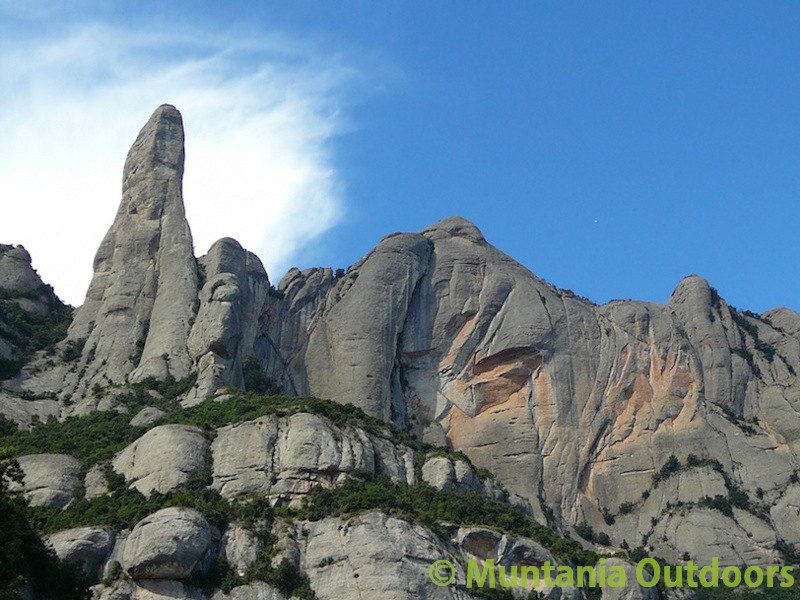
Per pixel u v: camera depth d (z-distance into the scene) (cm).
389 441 16175
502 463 18700
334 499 14625
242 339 18375
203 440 15300
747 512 18175
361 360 18838
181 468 14862
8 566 11256
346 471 15112
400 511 14375
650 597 15125
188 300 18375
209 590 13625
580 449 18988
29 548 13075
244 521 14262
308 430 15288
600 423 19250
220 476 14950
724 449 19112
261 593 13612
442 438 18775
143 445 15238
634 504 18650
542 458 18825
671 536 18025
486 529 14638
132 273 19188
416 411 19125
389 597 13400
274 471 14975
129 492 14725
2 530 11362
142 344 18325
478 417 19175
